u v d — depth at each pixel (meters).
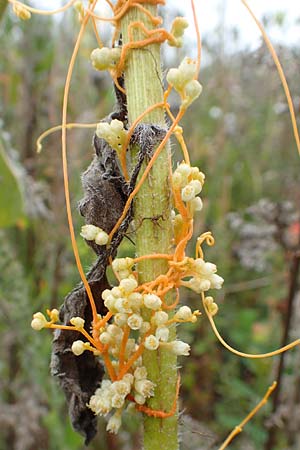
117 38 0.12
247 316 0.32
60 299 0.26
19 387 0.24
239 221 0.31
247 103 0.38
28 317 0.23
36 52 0.31
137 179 0.12
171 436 0.12
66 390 0.14
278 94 0.25
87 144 0.28
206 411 0.28
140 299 0.11
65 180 0.12
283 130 0.38
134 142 0.12
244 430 0.26
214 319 0.30
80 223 0.25
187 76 0.11
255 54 0.24
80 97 0.31
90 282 0.12
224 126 0.36
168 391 0.12
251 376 0.30
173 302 0.12
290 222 0.28
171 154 0.13
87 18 0.12
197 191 0.12
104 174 0.12
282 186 0.37
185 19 0.12
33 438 0.23
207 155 0.37
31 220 0.29
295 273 0.22
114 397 0.12
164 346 0.12
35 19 0.31
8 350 0.25
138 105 0.12
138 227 0.12
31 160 0.30
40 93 0.31
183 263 0.12
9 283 0.23
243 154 0.39
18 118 0.31
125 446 0.24
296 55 0.24
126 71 0.12
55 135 0.28
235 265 0.34
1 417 0.23
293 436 0.23
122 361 0.12
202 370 0.28
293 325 0.26
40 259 0.28
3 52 0.31
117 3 0.12
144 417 0.12
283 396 0.25
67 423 0.23
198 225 0.30
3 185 0.21
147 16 0.12
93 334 0.12
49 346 0.23
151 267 0.12
